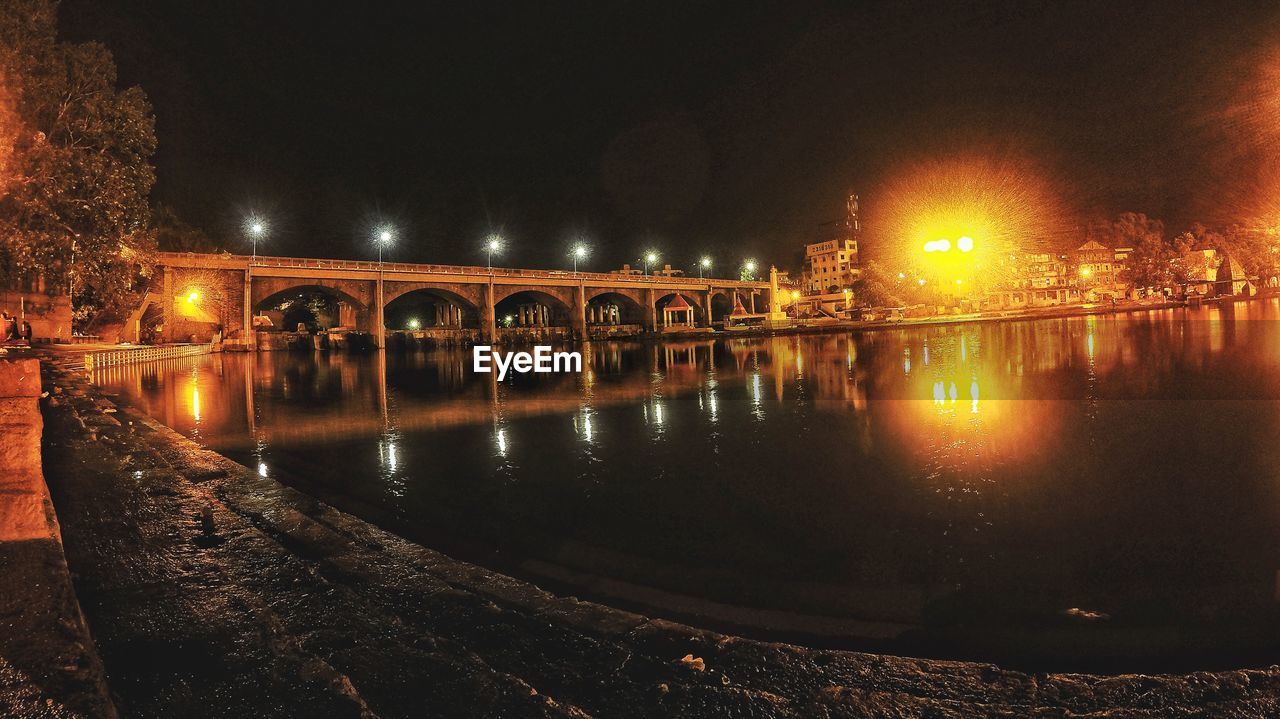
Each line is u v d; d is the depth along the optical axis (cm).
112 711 294
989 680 383
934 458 1268
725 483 1137
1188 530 805
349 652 397
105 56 3781
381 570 561
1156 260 12269
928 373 2989
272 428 1902
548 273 10125
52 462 992
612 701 354
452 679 364
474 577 560
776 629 561
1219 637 528
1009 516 887
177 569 539
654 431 1728
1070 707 346
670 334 10356
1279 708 340
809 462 1281
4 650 342
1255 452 1205
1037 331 5984
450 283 8956
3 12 3291
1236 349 3344
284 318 11400
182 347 5703
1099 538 788
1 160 3033
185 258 6512
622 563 750
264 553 580
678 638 443
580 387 3117
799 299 14138
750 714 340
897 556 754
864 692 364
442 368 4819
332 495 1102
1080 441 1364
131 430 1341
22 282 4344
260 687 345
